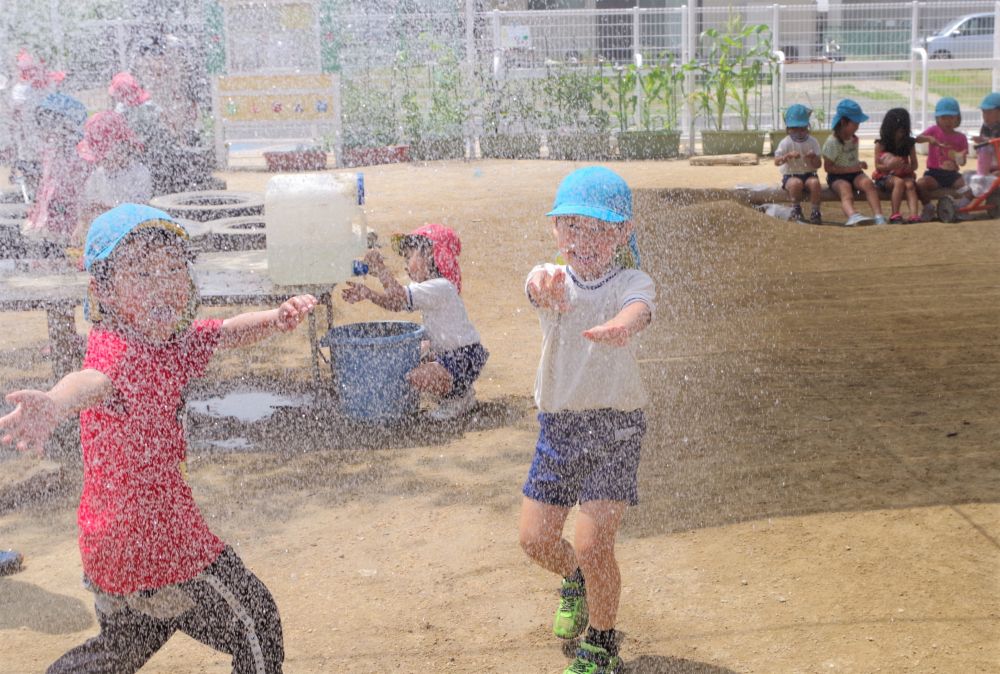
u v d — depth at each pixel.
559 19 14.68
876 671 2.53
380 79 14.05
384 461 4.02
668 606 2.85
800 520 3.36
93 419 2.04
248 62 13.12
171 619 2.12
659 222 8.36
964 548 3.15
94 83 11.52
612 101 14.19
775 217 8.89
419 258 4.53
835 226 8.60
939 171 8.88
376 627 2.79
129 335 2.08
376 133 13.91
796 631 2.71
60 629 2.80
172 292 2.10
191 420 4.51
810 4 15.49
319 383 4.83
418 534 3.37
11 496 3.69
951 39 15.28
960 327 5.70
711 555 3.14
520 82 14.32
